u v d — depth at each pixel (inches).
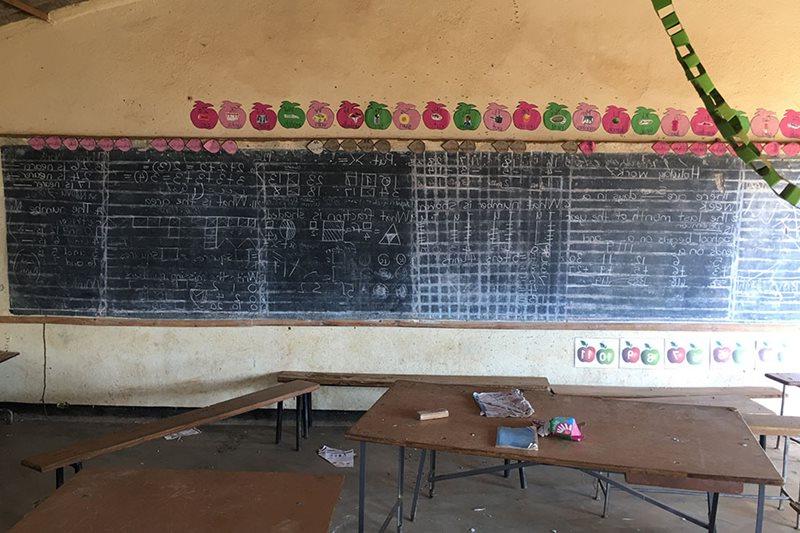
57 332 168.2
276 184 163.2
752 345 160.4
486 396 109.3
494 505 123.0
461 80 158.9
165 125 163.2
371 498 125.3
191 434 160.9
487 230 161.5
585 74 157.2
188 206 164.6
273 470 138.9
